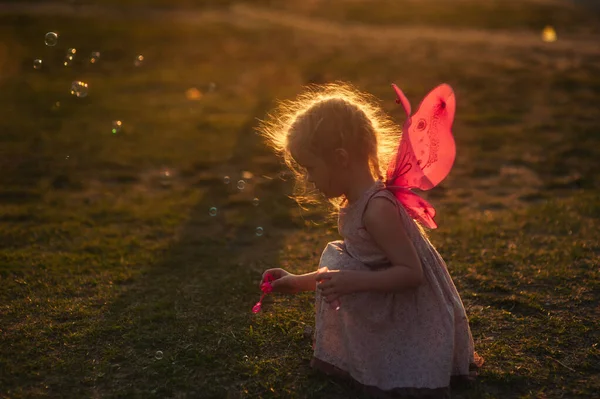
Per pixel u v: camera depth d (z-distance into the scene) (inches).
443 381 69.7
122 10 553.0
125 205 144.6
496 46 383.2
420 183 71.6
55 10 535.2
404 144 68.7
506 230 124.8
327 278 66.5
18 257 113.3
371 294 70.1
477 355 78.4
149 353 81.4
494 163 176.4
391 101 257.9
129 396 72.2
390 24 491.8
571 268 105.2
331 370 74.7
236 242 123.3
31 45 392.8
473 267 106.8
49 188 157.1
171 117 236.5
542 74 299.9
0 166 174.2
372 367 70.5
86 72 329.1
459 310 72.8
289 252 117.6
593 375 75.4
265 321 89.2
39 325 88.5
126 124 225.5
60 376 76.5
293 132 70.4
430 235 122.6
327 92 84.4
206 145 197.9
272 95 272.5
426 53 367.9
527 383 74.0
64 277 105.2
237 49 392.5
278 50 389.7
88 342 84.1
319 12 555.2
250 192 154.5
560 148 187.9
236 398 71.8
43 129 216.5
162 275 106.7
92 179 165.3
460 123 221.6
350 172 69.9
